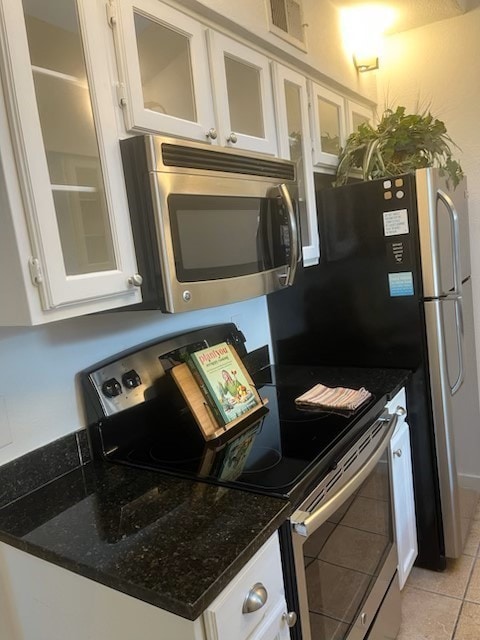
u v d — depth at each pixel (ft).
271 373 7.12
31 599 3.67
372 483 5.19
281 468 4.13
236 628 3.03
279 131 5.72
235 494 3.82
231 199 4.58
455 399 6.94
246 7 5.08
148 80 4.03
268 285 5.07
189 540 3.28
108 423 4.76
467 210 8.20
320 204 6.88
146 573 3.01
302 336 7.43
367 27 8.22
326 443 4.54
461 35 8.38
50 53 3.39
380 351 6.82
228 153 4.49
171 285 3.87
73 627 3.46
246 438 4.86
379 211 6.47
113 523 3.62
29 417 4.28
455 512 6.77
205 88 4.55
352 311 6.93
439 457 6.64
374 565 5.23
